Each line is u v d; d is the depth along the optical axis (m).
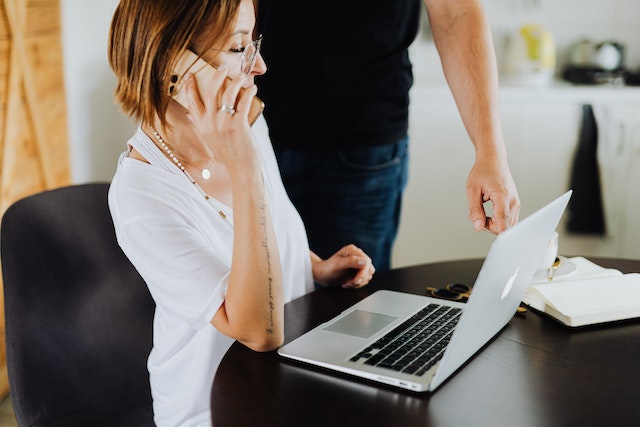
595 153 3.46
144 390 1.40
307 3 1.75
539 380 1.01
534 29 3.55
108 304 1.39
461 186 3.53
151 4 1.08
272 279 1.10
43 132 2.67
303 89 1.81
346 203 1.89
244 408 0.94
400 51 1.85
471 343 1.04
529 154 3.49
